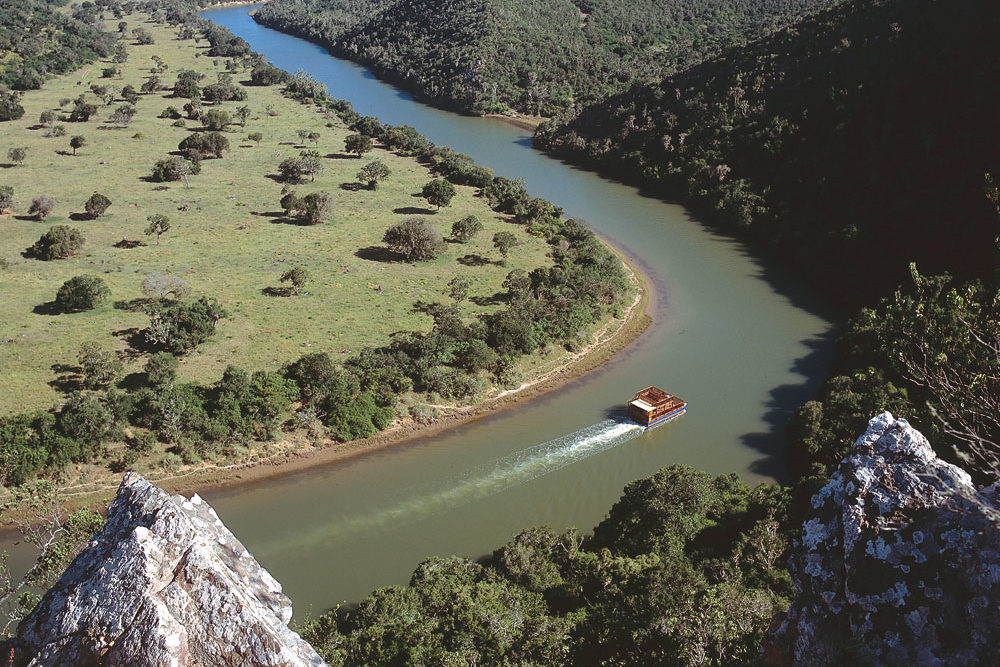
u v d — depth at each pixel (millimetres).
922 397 61844
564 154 163125
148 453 61375
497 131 180875
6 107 162500
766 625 28781
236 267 96062
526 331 78625
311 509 58688
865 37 136000
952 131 105000
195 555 17797
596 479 62625
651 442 67750
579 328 84062
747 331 88938
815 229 109875
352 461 64250
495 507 59219
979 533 16453
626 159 148500
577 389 76250
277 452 63875
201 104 183750
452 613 39906
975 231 89750
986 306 22984
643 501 51750
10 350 72062
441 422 69938
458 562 48438
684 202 133250
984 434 21078
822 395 73000
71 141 143000
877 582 17203
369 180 131500
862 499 18016
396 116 191125
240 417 64625
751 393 76000
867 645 16938
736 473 62906
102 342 74375
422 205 124188
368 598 43250
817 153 122000
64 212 113375
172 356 70312
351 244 105750
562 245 106875
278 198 124625
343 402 67312
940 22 126000
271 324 80750
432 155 148125
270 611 18500
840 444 62094
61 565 38250
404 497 60188
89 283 81250
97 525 40719
